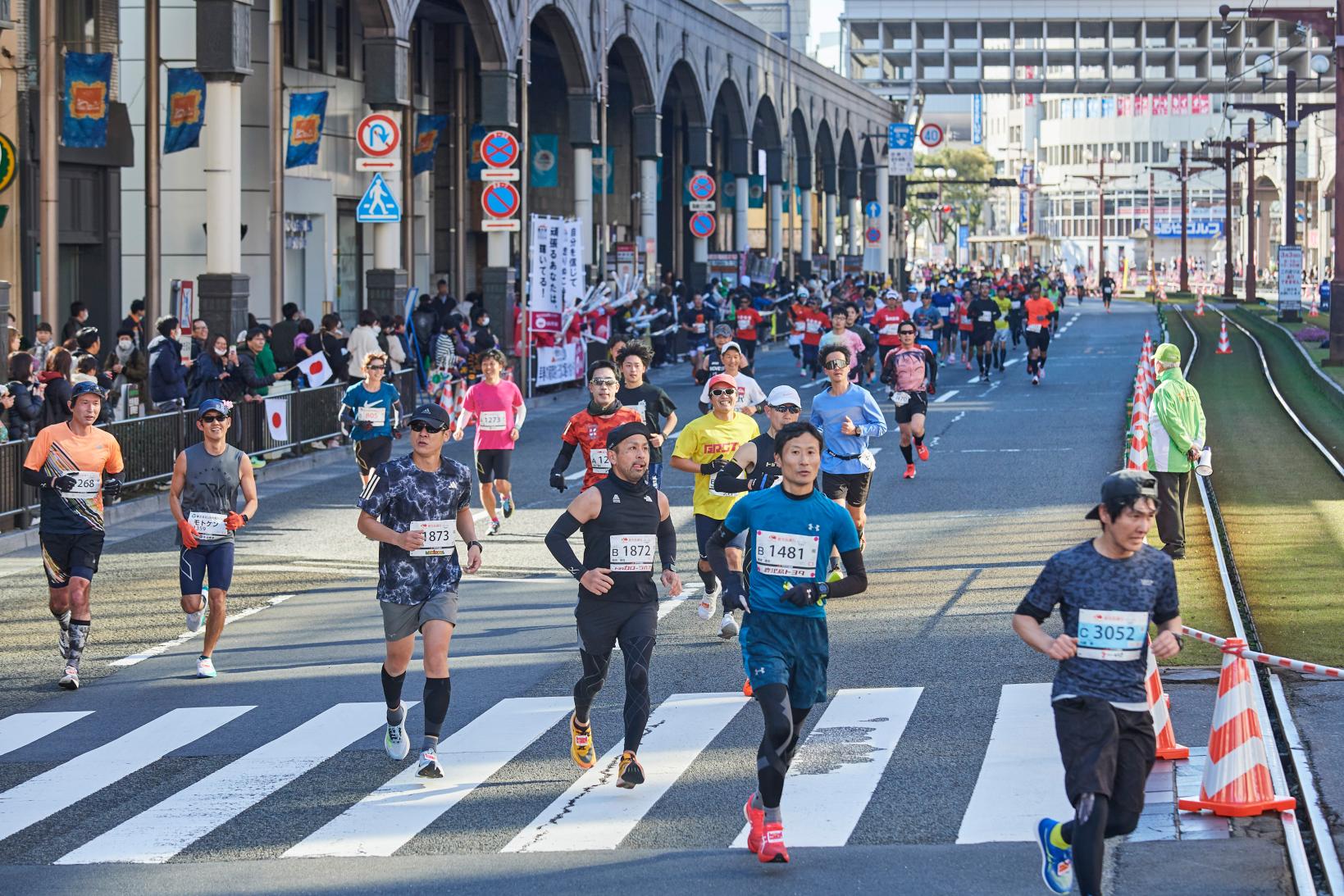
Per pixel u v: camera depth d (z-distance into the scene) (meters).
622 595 21.75
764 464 29.78
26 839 20.53
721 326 47.59
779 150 164.38
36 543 44.28
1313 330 132.25
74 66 61.09
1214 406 78.56
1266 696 25.03
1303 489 49.69
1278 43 196.12
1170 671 26.94
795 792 21.36
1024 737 23.53
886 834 19.55
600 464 33.66
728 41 142.62
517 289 98.44
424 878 18.53
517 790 21.95
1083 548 16.66
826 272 178.00
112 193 77.69
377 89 76.94
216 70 66.88
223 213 67.62
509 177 83.44
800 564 19.17
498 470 45.03
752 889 17.77
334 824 20.72
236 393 55.66
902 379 52.25
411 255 89.69
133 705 27.44
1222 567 35.88
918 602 33.66
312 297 93.19
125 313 84.88
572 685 27.89
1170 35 198.88
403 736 23.67
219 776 23.09
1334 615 31.48
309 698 27.50
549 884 18.17
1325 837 18.56
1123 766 16.30
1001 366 101.56
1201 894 17.09
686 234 168.88
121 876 18.98
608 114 152.75
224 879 18.75
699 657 29.55
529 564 39.81
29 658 31.02
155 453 51.06
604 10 106.69
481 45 88.38
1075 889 17.59
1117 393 84.06
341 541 44.03
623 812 20.78
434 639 22.66
